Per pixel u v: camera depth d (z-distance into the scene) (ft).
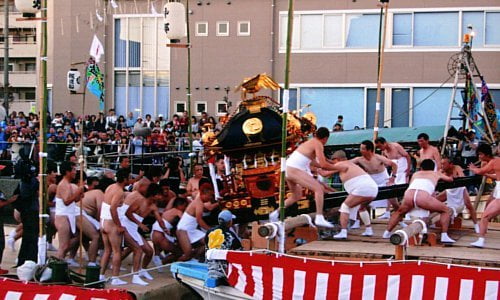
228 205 40.47
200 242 42.27
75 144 61.77
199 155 61.67
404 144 58.59
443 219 34.78
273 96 85.66
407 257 31.14
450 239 34.68
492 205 33.99
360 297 28.66
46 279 35.42
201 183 43.50
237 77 87.25
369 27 83.92
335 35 84.84
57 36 91.30
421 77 82.84
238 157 40.45
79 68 90.17
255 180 40.19
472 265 29.91
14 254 49.03
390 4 83.35
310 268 29.48
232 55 87.35
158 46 89.51
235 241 36.58
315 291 29.32
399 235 29.89
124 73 90.43
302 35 85.56
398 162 47.06
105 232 40.68
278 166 39.99
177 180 51.78
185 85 88.94
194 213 41.81
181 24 47.52
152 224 47.85
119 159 65.77
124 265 45.60
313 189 36.40
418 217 35.04
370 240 35.86
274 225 31.76
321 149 36.37
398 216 35.83
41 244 36.63
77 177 49.88
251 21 86.58
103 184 45.98
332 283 29.07
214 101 88.02
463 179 39.60
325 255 32.12
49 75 91.71
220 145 40.32
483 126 59.77
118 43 90.27
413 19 82.94
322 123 85.30
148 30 89.51
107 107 90.79
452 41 82.12
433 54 82.53
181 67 88.94
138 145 67.72
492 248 33.58
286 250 34.96
